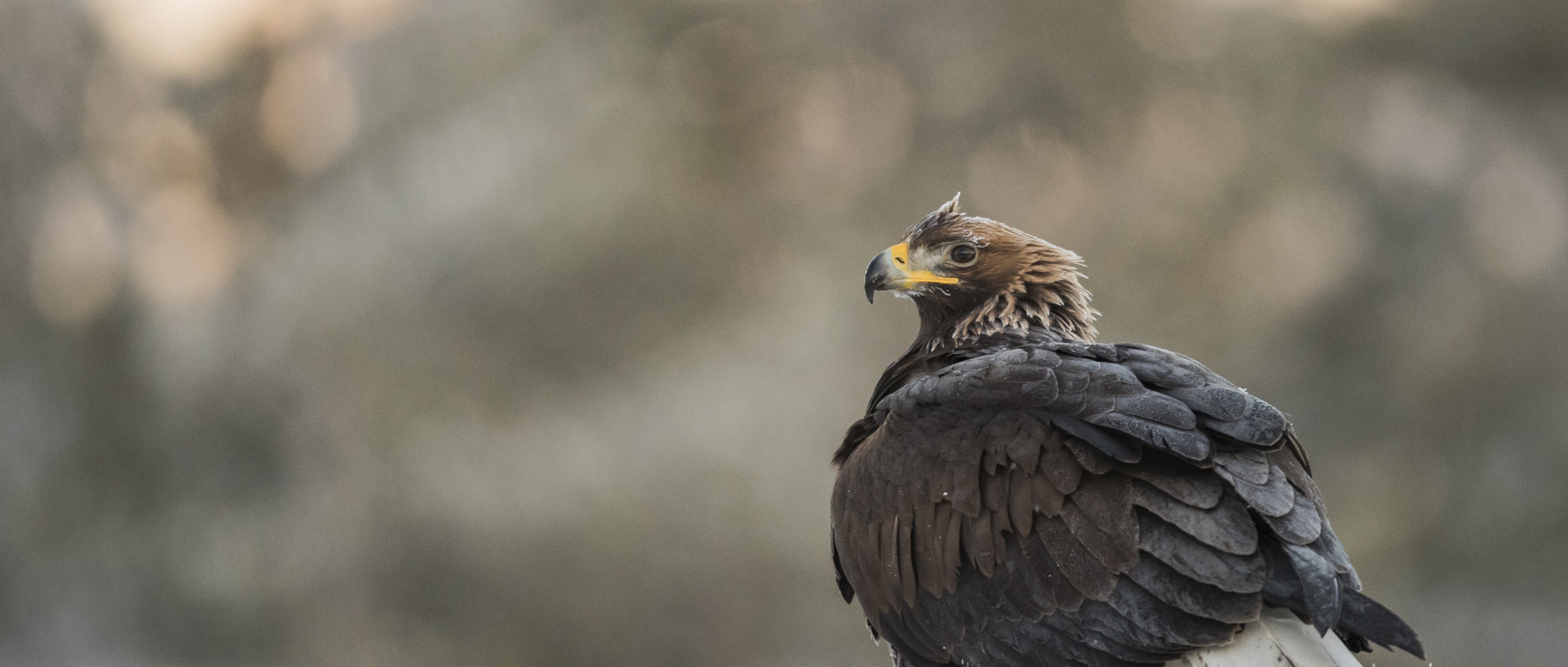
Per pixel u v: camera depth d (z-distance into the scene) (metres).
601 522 17.69
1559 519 18.78
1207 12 20.22
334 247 20.41
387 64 21.38
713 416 18.02
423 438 18.81
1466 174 19.84
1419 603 18.62
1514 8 19.64
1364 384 19.44
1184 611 4.39
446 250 19.69
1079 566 4.56
